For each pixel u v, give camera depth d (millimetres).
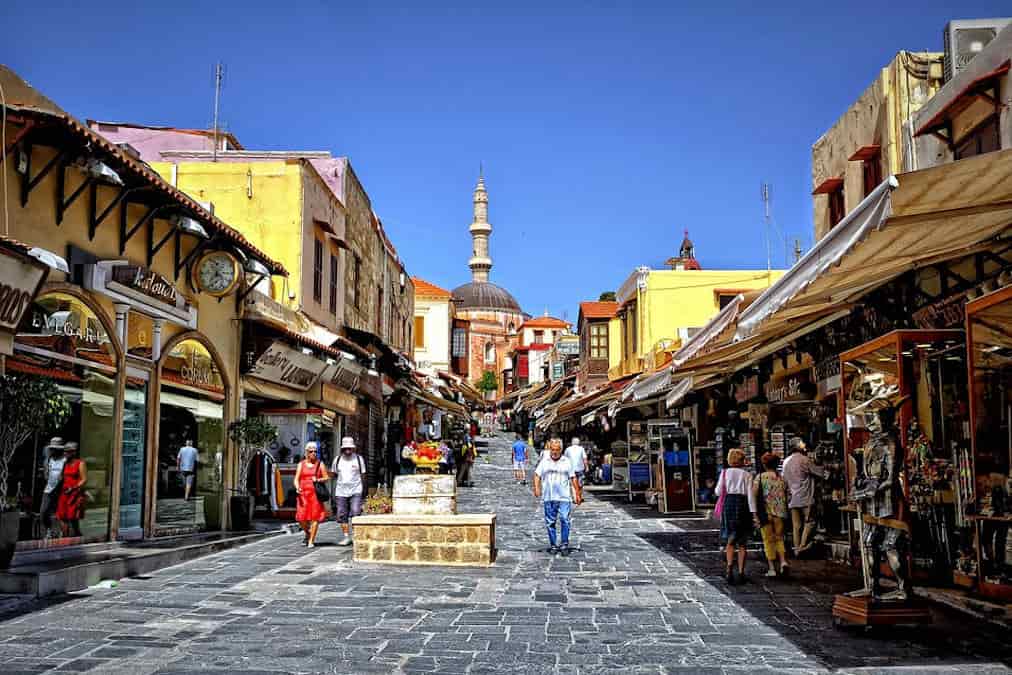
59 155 10297
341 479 14102
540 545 13977
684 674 5988
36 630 7191
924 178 5832
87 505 11336
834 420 12758
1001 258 8633
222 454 15922
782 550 10492
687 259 38125
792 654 6543
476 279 134375
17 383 8938
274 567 11180
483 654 6539
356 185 27078
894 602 7230
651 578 10438
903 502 7297
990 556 8219
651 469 23266
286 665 6164
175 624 7523
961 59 12938
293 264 20188
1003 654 6453
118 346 11914
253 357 16625
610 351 39812
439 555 11500
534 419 63438
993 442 8258
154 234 13242
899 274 9758
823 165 16938
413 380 32844
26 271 8781
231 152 23547
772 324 11008
